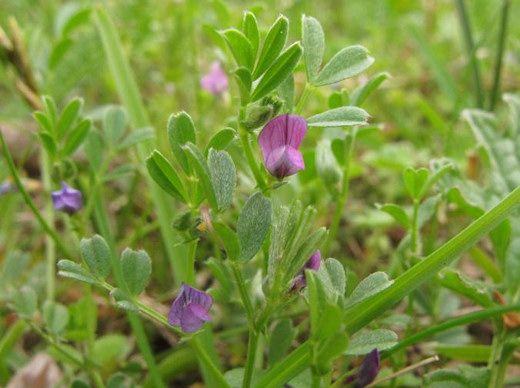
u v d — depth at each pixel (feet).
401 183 0.53
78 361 0.33
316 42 0.24
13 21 0.45
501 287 0.31
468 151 0.53
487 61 0.66
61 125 0.33
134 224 0.48
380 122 0.64
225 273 0.33
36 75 0.52
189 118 0.23
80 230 0.34
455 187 0.32
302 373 0.26
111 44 0.46
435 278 0.29
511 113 0.39
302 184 0.40
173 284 0.45
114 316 0.43
